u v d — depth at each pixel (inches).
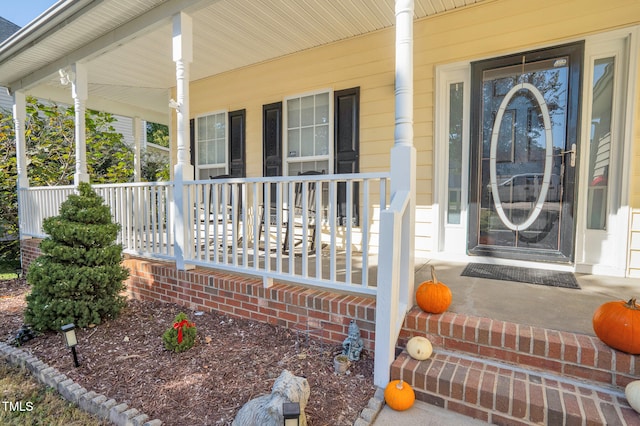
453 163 144.5
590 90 119.0
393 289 77.2
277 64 183.5
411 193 87.2
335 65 166.2
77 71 169.8
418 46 144.3
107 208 128.7
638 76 111.8
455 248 145.3
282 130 183.5
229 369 87.6
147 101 267.1
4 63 183.2
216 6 133.0
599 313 70.4
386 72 154.8
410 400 71.4
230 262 134.9
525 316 83.6
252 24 147.4
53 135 272.2
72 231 115.0
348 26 149.9
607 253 119.6
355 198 165.5
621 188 115.8
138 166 290.2
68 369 91.1
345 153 165.6
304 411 69.8
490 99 132.8
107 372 88.9
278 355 93.2
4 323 127.0
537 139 126.1
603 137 119.0
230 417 70.2
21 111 215.3
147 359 94.4
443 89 142.8
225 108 204.2
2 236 238.8
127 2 126.6
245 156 197.9
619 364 65.9
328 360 89.9
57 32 149.2
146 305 136.2
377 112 157.5
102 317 122.0
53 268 113.4
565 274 119.0
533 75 125.6
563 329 76.4
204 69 198.8
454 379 71.2
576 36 118.4
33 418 76.3
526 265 129.8
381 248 77.5
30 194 210.1
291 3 131.6
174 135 238.4
